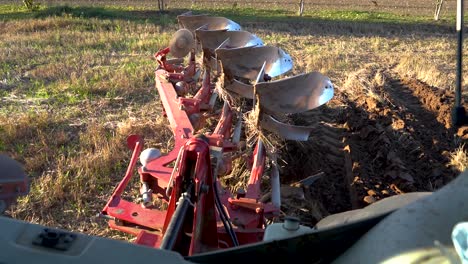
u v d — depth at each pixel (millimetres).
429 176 6906
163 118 8242
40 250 1709
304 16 24250
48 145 7191
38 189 5945
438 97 9812
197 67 9141
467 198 2201
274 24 20500
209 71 7891
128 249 1759
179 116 6012
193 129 5703
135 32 16906
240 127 6398
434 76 11945
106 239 1801
